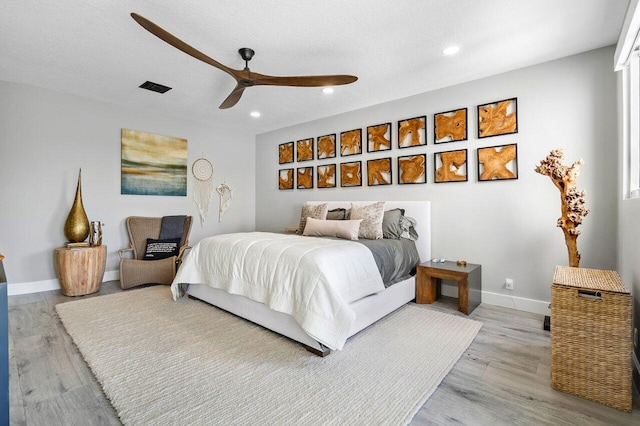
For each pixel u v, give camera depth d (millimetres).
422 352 2139
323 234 3564
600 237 2650
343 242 2729
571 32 2416
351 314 1987
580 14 2178
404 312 2945
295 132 5230
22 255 3533
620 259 2420
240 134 5688
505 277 3152
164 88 3611
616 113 2566
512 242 3111
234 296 2754
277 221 5543
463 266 3195
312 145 4961
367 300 2496
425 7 2113
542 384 1782
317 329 1972
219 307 2961
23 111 3516
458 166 3449
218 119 4934
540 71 2947
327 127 4758
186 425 1425
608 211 2613
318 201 4863
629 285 2098
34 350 2162
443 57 2836
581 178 2732
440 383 1785
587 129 2711
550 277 2906
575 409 1566
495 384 1781
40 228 3641
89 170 3988
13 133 3461
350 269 2311
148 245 4160
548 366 1976
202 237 5148
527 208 3023
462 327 2582
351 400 1614
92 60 2916
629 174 2252
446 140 3535
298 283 2154
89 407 1564
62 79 3375
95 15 2213
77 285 3424
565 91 2818
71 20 2271
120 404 1568
